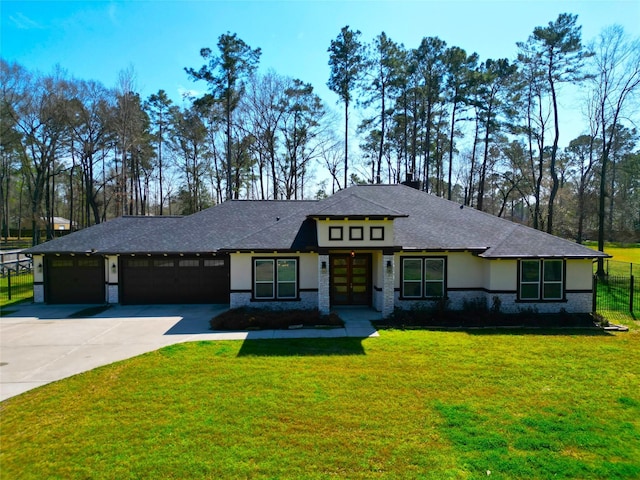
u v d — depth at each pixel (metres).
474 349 11.43
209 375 9.28
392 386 8.62
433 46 35.47
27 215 54.09
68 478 5.46
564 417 7.22
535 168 44.72
